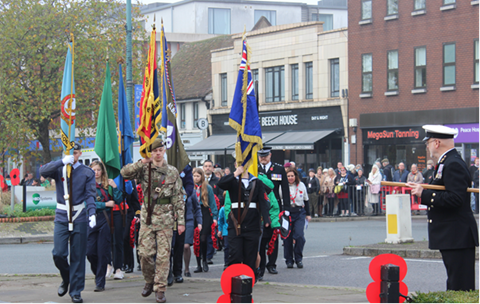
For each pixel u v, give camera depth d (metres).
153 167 7.29
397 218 13.23
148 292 7.38
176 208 7.41
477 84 26.25
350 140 30.48
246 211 7.83
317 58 32.16
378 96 29.55
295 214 11.04
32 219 17.62
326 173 23.09
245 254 7.92
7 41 26.95
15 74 27.64
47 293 7.84
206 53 43.22
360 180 22.84
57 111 29.00
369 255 12.35
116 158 8.82
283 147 31.38
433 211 5.68
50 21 27.97
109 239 8.35
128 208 10.01
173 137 9.75
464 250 5.57
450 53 27.20
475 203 21.52
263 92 34.97
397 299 5.18
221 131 37.28
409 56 28.50
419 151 27.97
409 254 11.83
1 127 27.73
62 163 7.07
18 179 18.53
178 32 58.09
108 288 8.38
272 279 9.68
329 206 22.81
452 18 27.09
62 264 7.16
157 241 7.21
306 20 59.25
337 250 13.55
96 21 29.30
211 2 56.97
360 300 7.17
